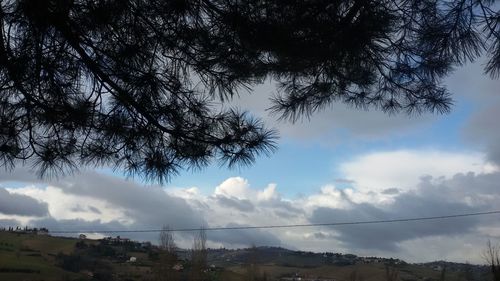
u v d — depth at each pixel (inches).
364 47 187.8
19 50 177.8
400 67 201.0
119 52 182.1
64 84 190.5
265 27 178.4
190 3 173.3
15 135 194.9
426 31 181.6
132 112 201.3
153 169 208.7
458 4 173.3
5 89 186.1
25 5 165.6
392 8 179.3
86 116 195.0
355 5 175.6
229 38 183.9
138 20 179.0
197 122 200.5
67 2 166.9
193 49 186.9
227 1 176.7
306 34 181.8
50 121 196.2
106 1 171.5
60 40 181.0
